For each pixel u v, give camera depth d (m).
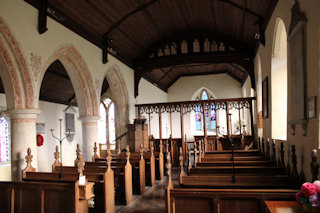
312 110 4.70
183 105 13.74
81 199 4.99
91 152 10.40
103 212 6.54
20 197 5.31
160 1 10.66
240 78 20.33
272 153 8.00
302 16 5.03
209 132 21.25
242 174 5.86
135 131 12.30
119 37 11.91
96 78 10.68
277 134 8.40
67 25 8.98
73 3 8.63
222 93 21.03
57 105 13.77
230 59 13.34
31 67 7.36
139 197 8.07
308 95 4.95
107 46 11.25
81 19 9.48
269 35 8.61
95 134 10.65
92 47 10.48
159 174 10.25
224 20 11.59
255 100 12.84
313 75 4.67
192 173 5.98
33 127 7.40
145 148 12.52
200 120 21.88
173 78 21.67
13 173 7.11
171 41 14.04
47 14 8.06
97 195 6.64
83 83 10.20
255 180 4.76
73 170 7.07
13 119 7.22
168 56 13.96
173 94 22.02
